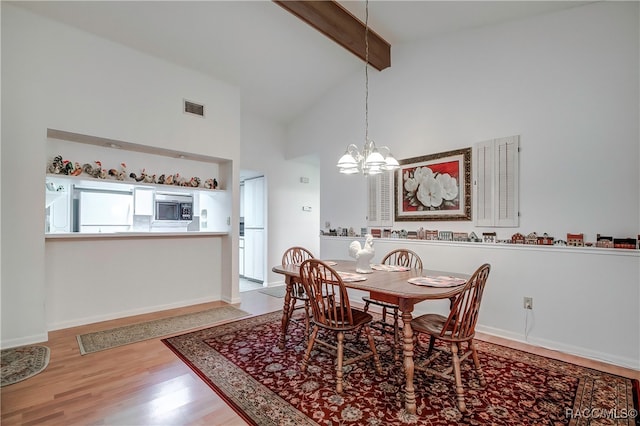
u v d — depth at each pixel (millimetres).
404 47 3967
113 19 3109
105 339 2938
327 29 3250
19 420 1745
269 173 5652
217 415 1809
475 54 3346
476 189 3309
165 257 3988
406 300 1967
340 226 4750
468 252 3348
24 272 2814
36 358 2525
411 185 3869
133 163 3801
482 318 3240
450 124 3533
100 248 3484
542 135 2891
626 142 2490
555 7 2779
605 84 2582
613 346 2516
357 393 2037
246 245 6273
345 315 2373
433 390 2080
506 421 1757
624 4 2506
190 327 3299
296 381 2188
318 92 4992
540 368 2402
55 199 3479
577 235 2695
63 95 3053
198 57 3814
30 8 2869
